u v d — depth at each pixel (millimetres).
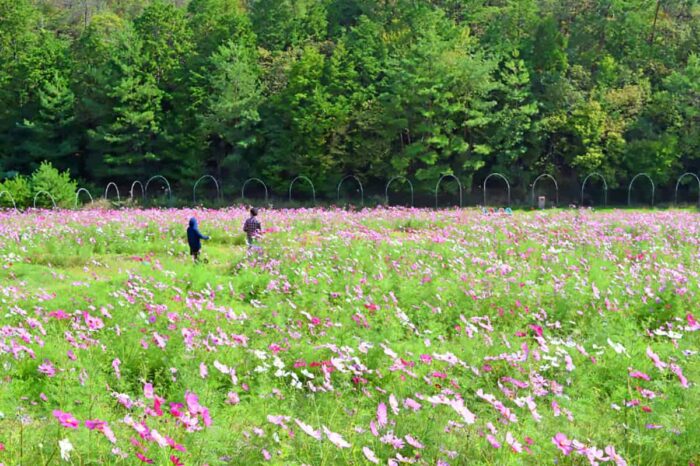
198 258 16766
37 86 51094
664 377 5949
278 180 48219
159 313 8086
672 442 4812
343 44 51906
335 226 21812
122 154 50281
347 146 49125
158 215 25875
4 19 54875
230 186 49125
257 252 14953
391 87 47031
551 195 50562
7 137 51062
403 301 9867
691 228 18812
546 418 5129
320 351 6641
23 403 5324
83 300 9102
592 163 46062
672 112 46969
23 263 15406
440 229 20953
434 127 46188
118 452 3785
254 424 4785
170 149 49500
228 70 47562
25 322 7918
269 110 49906
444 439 4465
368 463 4121
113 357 6445
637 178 48594
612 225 19578
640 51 52312
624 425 5062
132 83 48375
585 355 6516
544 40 51375
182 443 3916
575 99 47719
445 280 11086
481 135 49125
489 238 17172
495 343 7055
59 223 21891
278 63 51938
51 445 4074
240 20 54812
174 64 51781
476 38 54281
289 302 9305
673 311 8812
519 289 10164
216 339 6742
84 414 4801
